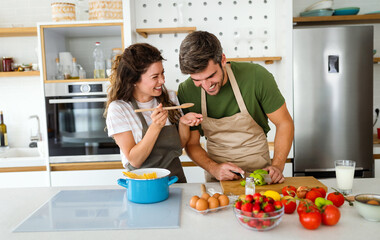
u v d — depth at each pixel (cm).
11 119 325
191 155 169
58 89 272
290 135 163
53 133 275
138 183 122
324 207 102
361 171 279
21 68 298
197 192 137
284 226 102
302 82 272
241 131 169
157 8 305
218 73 136
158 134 147
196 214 113
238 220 102
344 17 296
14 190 148
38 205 127
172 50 308
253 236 95
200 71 130
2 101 324
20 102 324
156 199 123
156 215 111
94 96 272
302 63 271
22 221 109
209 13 305
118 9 277
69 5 274
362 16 295
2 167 277
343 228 99
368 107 273
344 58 270
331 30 268
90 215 113
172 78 311
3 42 320
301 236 94
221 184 143
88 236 97
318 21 311
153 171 137
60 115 274
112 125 144
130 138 146
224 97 163
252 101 162
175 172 160
